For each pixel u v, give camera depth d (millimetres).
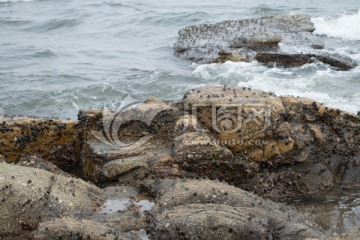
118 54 20250
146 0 33219
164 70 17578
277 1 31906
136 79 16844
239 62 18219
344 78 16344
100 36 23562
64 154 10258
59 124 10211
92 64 18766
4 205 7656
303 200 9344
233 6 30859
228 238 7082
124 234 7305
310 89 15328
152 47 21344
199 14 27688
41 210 7715
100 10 29453
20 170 8195
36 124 10125
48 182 8141
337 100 14266
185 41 21016
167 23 26000
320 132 9836
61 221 7230
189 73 17359
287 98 10078
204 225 7129
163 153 9305
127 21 26406
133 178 9094
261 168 9555
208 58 18906
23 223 7625
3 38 23141
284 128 9555
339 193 9492
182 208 7531
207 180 8383
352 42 21484
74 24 26062
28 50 20641
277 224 7383
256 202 7895
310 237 7145
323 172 9719
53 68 18172
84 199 8109
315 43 20438
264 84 15891
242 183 9430
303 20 23688
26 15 28750
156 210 7738
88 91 15672
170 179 8789
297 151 9617
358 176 9789
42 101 14938
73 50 20859
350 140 9867
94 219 7703
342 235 6871
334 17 25656
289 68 17734
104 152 9344
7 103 14750
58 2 32844
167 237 7191
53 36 23750
